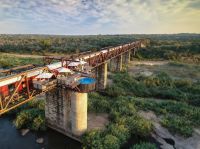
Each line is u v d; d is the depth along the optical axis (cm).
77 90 2025
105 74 3628
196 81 4612
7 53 9400
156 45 10819
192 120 2539
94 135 2083
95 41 13000
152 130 2328
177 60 7831
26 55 8806
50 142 2189
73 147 2123
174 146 2069
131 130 2258
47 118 2452
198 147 2055
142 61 7775
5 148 2028
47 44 10675
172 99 3403
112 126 2247
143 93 3566
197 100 3216
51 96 2305
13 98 1620
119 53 5038
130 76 4600
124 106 2792
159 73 5150
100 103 2889
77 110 2094
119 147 1977
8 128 2402
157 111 2800
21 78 1686
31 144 2130
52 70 2153
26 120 2461
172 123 2434
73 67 2503
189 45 9625
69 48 9850
